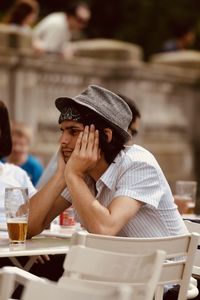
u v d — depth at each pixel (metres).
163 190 6.20
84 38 33.62
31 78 18.19
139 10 34.06
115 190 6.18
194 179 21.70
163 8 33.78
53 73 18.58
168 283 5.51
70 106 6.21
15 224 5.87
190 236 5.56
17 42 17.89
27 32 17.98
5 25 17.88
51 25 18.08
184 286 5.59
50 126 18.61
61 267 7.08
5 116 7.43
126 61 19.92
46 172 8.16
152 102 20.48
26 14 17.88
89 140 6.10
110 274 4.77
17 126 10.51
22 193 5.89
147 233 6.17
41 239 6.42
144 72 20.05
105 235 5.67
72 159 6.06
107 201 6.21
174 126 21.33
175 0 33.66
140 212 6.17
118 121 6.16
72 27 18.31
